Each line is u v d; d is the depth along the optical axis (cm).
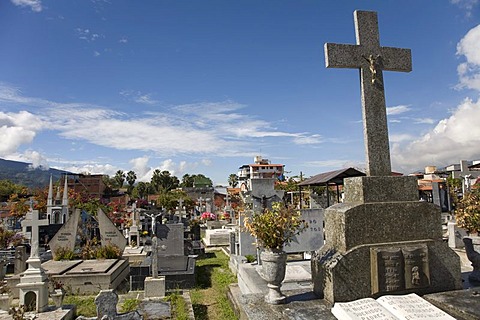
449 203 2423
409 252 500
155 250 876
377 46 597
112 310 515
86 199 3434
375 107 583
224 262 1306
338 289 488
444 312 432
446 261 533
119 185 8325
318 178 1421
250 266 858
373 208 523
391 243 516
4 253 1275
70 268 994
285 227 511
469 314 425
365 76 586
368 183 535
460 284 535
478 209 610
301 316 453
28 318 551
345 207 533
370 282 499
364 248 502
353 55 584
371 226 518
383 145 578
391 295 493
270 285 508
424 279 504
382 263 493
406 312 425
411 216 537
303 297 528
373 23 600
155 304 739
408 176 557
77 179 5481
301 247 988
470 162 2236
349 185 568
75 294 903
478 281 577
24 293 668
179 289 906
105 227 1285
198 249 1493
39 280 671
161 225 1167
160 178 7506
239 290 834
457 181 2744
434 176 3788
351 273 494
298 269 779
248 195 1103
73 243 1271
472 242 593
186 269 985
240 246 1079
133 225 1816
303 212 1003
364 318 421
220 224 2555
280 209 523
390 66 598
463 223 623
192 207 3484
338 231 524
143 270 947
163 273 945
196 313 729
